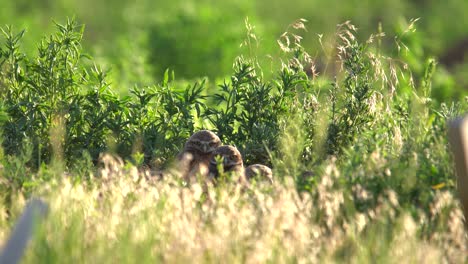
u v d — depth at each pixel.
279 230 10.50
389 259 9.83
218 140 14.27
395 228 10.71
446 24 61.50
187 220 10.79
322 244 10.69
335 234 10.45
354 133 15.12
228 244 9.91
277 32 49.66
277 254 9.89
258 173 12.67
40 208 9.72
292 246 10.06
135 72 27.70
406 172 12.08
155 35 34.16
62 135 14.85
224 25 33.97
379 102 15.71
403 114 15.27
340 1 59.56
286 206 10.71
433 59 15.91
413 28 17.27
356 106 15.25
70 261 9.37
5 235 10.38
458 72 37.75
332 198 11.52
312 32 54.72
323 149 14.74
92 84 16.28
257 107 15.70
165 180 12.18
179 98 15.90
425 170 12.38
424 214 11.23
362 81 15.41
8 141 14.72
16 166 12.76
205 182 13.04
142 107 15.66
